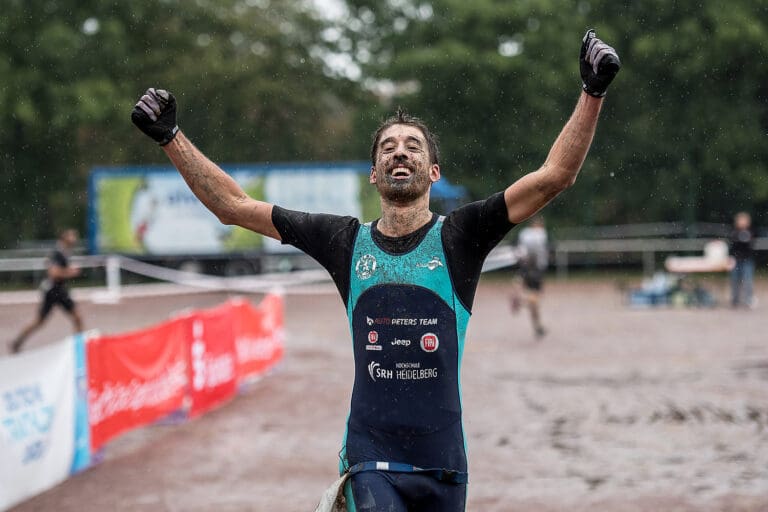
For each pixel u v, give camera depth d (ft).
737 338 84.89
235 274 160.45
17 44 170.81
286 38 204.03
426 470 19.20
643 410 54.24
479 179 186.39
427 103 183.21
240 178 156.04
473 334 92.68
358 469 19.22
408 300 19.34
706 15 170.50
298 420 52.49
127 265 158.30
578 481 39.68
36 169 183.83
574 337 88.63
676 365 70.59
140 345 48.06
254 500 37.22
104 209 156.66
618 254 187.62
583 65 18.31
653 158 183.83
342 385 63.72
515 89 179.42
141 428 51.06
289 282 149.89
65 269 76.89
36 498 37.86
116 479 40.52
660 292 118.52
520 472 41.24
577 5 183.83
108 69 181.27
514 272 192.24
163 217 156.66
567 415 53.21
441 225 19.71
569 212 190.29
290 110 203.62
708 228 187.52
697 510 35.42
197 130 197.67
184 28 196.75
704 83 175.32
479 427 50.37
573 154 18.29
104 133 191.52
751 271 114.01
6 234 187.32
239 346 62.18
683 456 43.73
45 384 39.42
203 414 54.65
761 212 189.88
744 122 177.06
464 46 178.91
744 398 57.36
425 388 19.31
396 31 198.59
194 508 36.22
